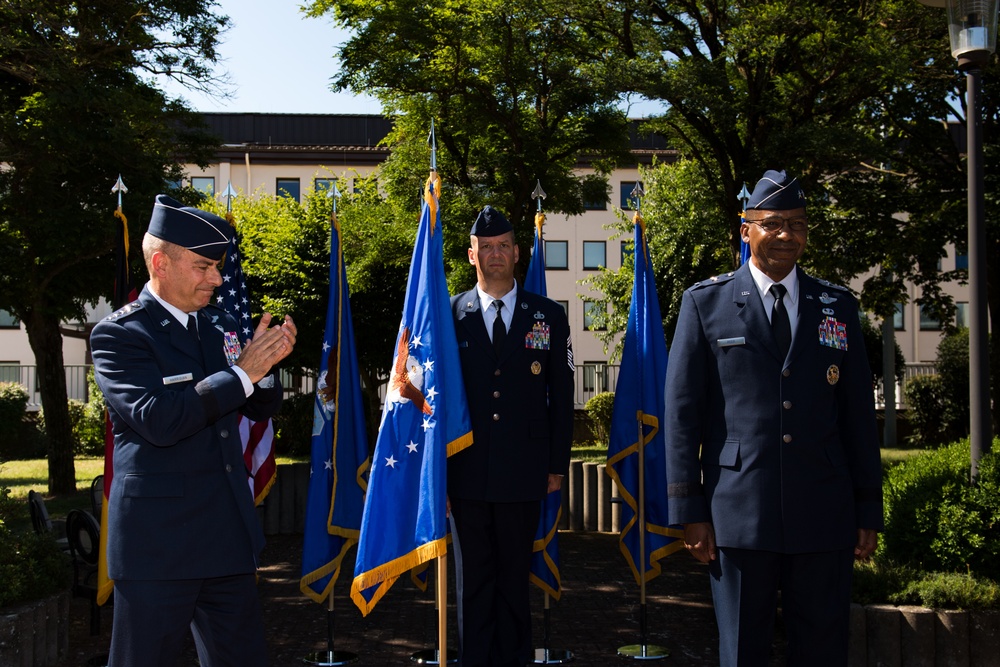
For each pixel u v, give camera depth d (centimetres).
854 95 1408
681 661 579
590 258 3419
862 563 547
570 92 1452
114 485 354
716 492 396
